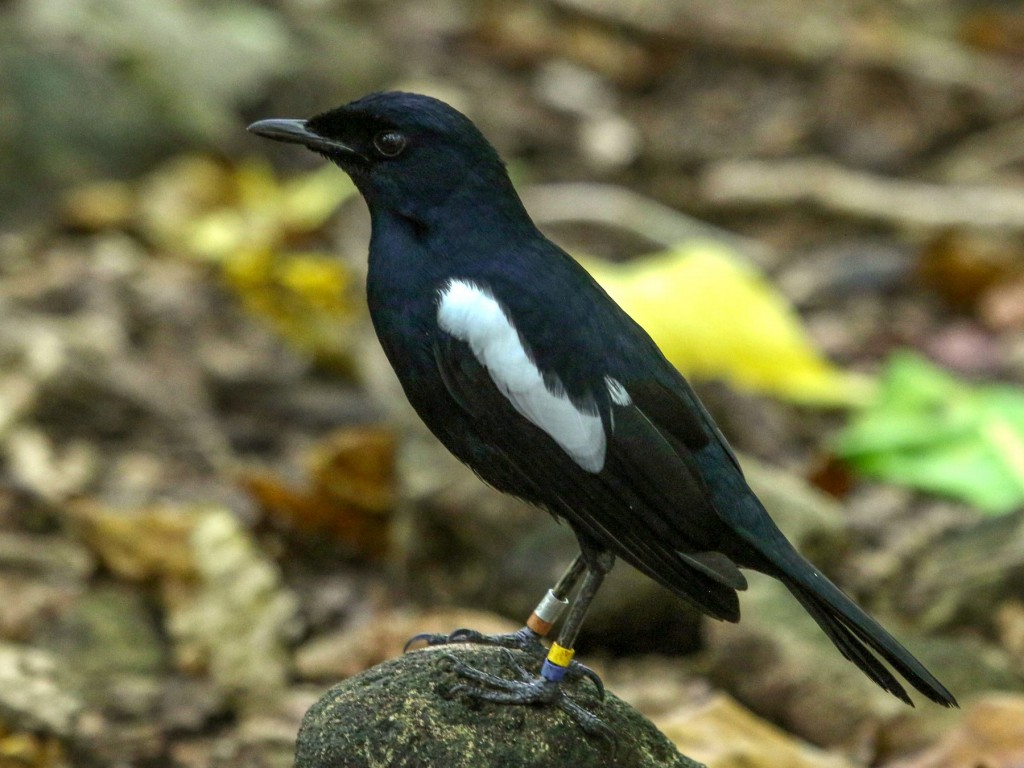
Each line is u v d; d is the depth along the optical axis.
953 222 16.41
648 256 16.11
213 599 10.23
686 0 20.88
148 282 14.77
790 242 16.75
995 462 11.74
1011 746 8.62
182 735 9.46
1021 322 14.88
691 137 18.84
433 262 7.02
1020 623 10.46
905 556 11.25
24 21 17.31
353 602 10.73
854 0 22.06
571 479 6.82
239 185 16.55
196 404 13.02
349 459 11.04
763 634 9.59
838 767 8.57
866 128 18.69
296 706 9.64
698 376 12.77
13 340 12.91
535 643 7.48
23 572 10.69
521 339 6.81
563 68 20.08
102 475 11.88
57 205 16.11
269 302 14.15
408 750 6.61
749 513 6.94
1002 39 20.78
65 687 9.55
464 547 10.66
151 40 17.80
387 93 7.25
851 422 13.36
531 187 17.34
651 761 6.82
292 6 19.92
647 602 10.05
